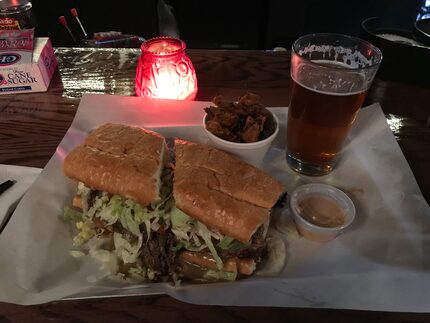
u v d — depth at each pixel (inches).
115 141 13.1
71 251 11.7
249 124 13.1
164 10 31.8
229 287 10.6
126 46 25.5
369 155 14.7
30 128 15.6
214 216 11.4
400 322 9.7
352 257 11.5
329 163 14.4
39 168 13.7
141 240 12.1
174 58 15.8
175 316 9.7
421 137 15.5
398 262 11.1
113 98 16.6
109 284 10.8
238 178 12.0
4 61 16.9
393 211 12.6
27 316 9.5
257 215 11.4
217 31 36.8
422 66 17.7
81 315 9.6
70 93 17.7
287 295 10.3
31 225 11.8
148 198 12.0
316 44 14.9
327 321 9.7
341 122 13.1
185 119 15.9
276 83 18.8
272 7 33.3
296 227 12.7
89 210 12.7
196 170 12.2
